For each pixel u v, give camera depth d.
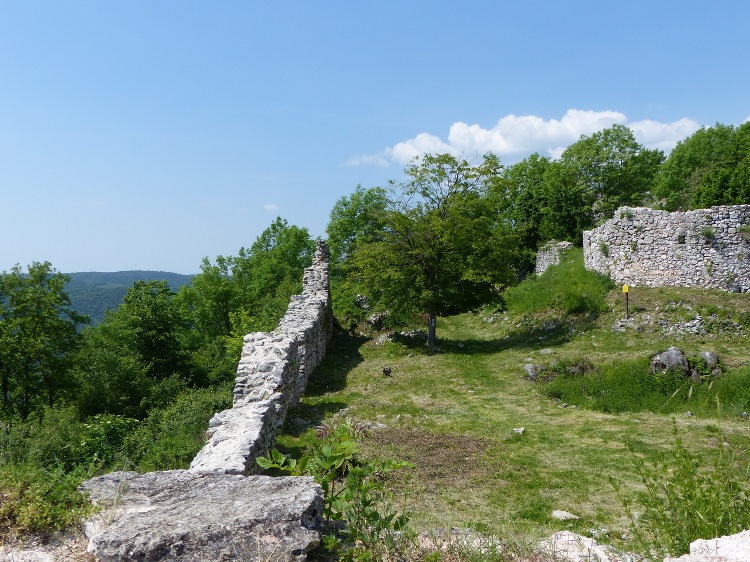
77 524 4.44
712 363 16.47
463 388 17.83
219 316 44.75
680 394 15.55
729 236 22.45
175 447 11.09
